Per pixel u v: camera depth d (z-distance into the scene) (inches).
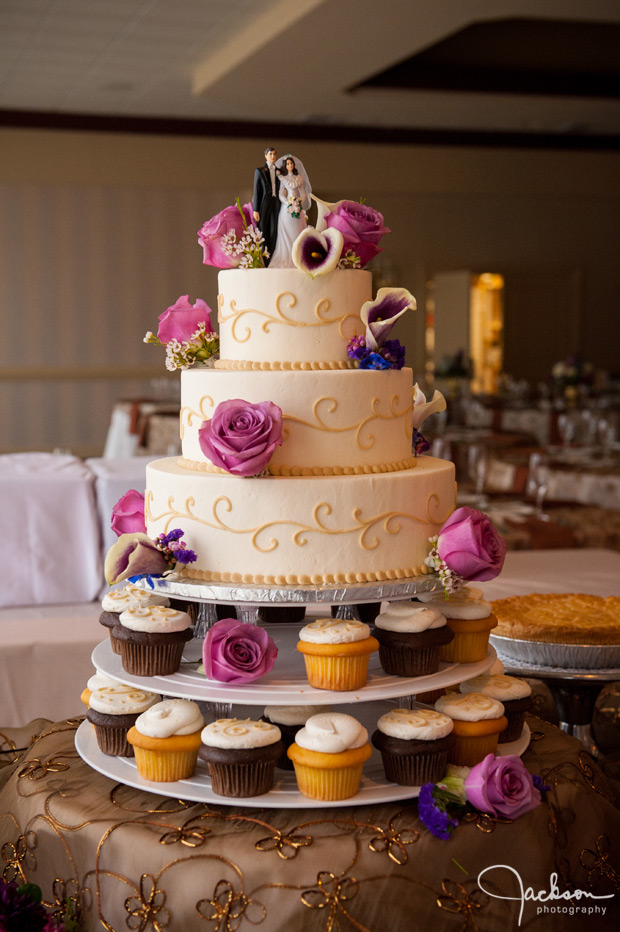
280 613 90.2
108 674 73.5
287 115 404.8
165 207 428.5
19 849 71.2
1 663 108.7
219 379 75.0
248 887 61.6
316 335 77.4
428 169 452.4
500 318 492.7
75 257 421.7
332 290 77.1
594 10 253.9
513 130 455.5
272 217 81.1
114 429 372.5
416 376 471.5
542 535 153.9
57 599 144.7
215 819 65.8
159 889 62.9
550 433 327.9
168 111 404.8
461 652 77.4
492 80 363.6
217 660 68.9
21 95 375.9
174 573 72.5
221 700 66.9
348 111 393.7
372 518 71.7
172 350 81.8
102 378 434.9
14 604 143.0
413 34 272.4
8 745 97.3
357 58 299.0
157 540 71.1
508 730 77.6
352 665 68.2
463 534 71.3
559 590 120.6
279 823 65.1
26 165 404.5
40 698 109.9
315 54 294.0
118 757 74.6
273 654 70.5
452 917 62.7
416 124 434.0
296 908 60.7
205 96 352.8
